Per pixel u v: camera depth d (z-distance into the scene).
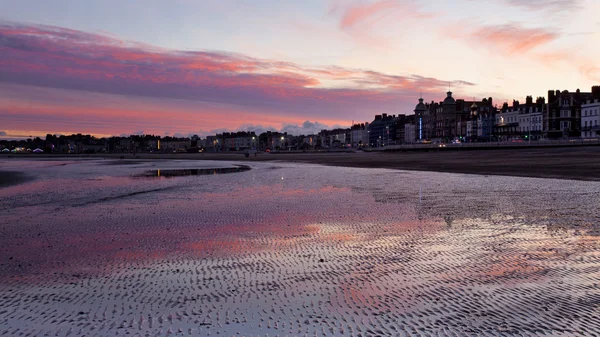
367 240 12.52
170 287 8.51
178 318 6.94
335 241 12.46
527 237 12.46
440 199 21.16
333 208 19.02
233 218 16.80
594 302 7.34
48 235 13.90
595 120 103.25
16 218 17.58
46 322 6.86
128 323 6.77
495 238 12.45
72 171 54.25
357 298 7.75
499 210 17.39
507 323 6.57
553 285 8.26
